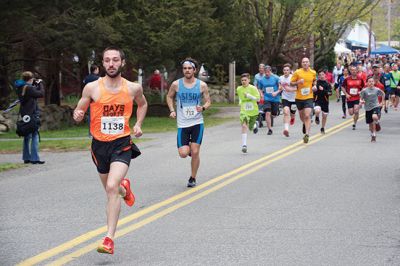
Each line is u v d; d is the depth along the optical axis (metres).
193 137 17.72
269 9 59.44
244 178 19.20
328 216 13.85
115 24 38.91
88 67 46.62
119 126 11.53
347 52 107.44
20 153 27.86
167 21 40.84
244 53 58.00
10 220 13.85
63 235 12.41
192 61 17.70
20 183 19.22
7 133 37.66
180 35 41.41
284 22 58.62
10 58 44.84
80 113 11.59
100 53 39.72
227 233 12.39
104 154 11.57
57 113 41.50
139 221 13.55
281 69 75.88
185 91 17.70
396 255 10.78
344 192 16.78
